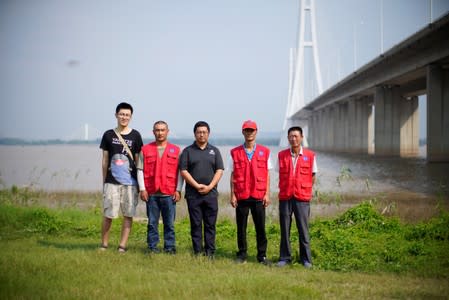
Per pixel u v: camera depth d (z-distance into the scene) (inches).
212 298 197.0
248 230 376.2
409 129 2186.3
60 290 205.2
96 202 665.0
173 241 289.9
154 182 285.1
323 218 477.1
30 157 2568.9
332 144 2965.1
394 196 726.5
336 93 2591.0
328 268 262.2
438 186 875.4
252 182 270.8
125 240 290.5
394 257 274.1
